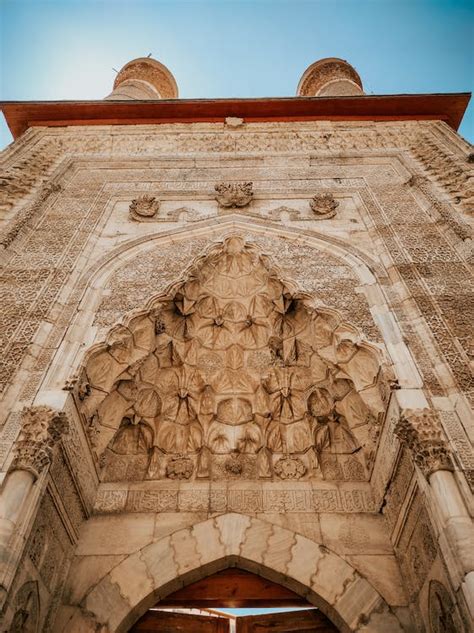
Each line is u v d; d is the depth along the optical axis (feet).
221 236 22.06
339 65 54.19
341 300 18.28
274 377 20.12
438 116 33.17
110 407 17.42
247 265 21.97
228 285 21.95
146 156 28.99
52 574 13.57
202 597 15.02
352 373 16.61
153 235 22.04
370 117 33.27
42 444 12.45
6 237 20.59
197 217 23.41
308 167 27.66
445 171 25.59
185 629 15.14
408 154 28.73
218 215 23.49
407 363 15.25
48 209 23.71
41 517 12.67
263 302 21.34
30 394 14.40
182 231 22.29
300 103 32.81
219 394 20.29
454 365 15.02
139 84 52.13
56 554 13.87
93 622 13.50
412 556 13.70
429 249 20.42
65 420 13.28
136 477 17.57
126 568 14.69
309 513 16.26
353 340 16.42
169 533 15.66
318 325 18.40
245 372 20.72
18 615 11.62
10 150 28.22
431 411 13.15
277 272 19.90
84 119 33.14
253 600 15.06
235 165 27.96
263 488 17.29
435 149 28.27
